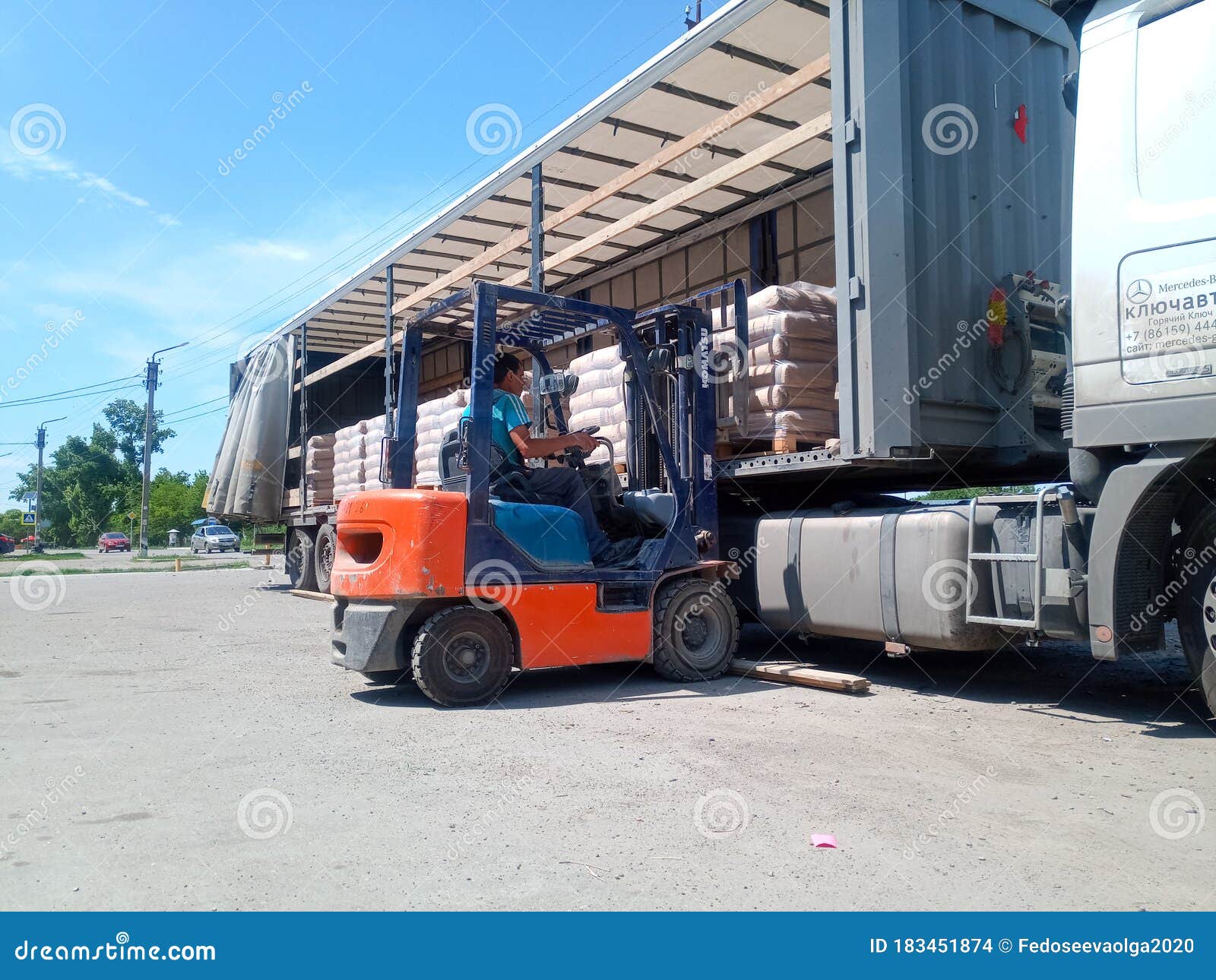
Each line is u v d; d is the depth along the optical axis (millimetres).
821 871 2889
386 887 2793
